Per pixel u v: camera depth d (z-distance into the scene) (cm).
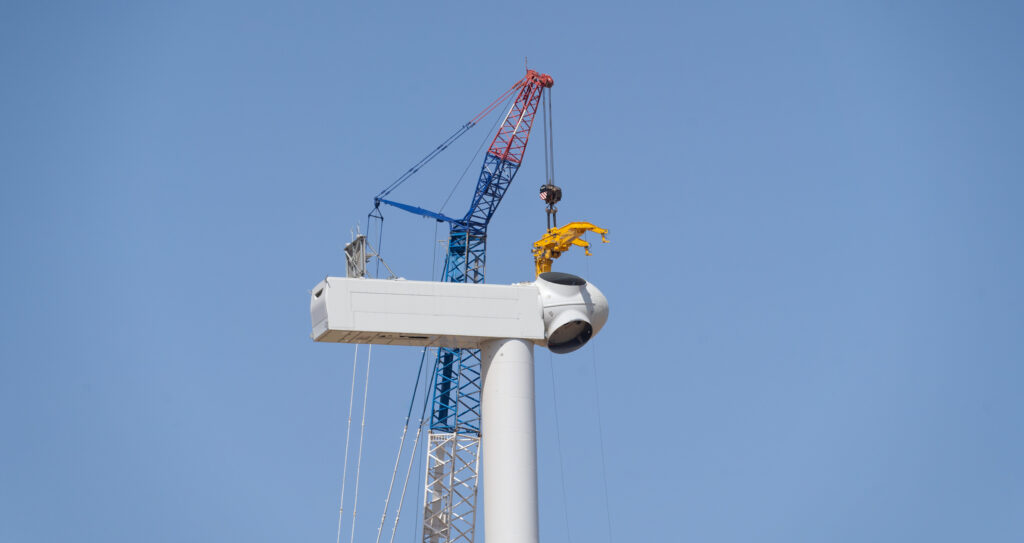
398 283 7400
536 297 7562
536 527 7231
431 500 11162
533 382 7475
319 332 7375
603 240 8856
